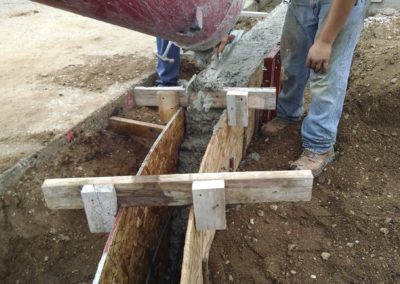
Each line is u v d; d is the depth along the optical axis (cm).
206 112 291
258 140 345
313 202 280
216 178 199
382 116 344
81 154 344
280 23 406
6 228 284
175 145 285
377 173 300
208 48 235
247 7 652
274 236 259
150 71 447
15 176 302
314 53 257
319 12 277
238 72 309
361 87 371
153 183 199
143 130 366
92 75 440
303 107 373
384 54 415
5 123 357
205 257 225
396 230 253
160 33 182
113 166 343
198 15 179
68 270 276
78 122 354
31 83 426
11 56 491
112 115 389
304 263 242
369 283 229
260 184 198
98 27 580
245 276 238
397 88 349
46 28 579
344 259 242
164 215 273
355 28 260
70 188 203
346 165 307
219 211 198
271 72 327
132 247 217
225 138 267
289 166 306
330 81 273
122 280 205
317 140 295
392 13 602
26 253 281
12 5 680
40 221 293
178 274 269
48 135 338
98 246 287
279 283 233
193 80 299
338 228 261
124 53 496
